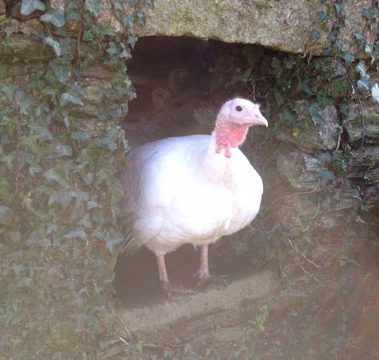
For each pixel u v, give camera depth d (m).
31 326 2.58
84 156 2.54
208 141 2.83
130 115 3.80
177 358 2.87
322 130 3.10
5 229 2.48
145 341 2.82
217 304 3.00
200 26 2.67
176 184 2.76
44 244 2.51
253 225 3.27
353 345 3.28
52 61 2.43
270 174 3.23
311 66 3.04
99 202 2.60
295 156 3.14
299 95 3.10
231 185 2.76
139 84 3.84
